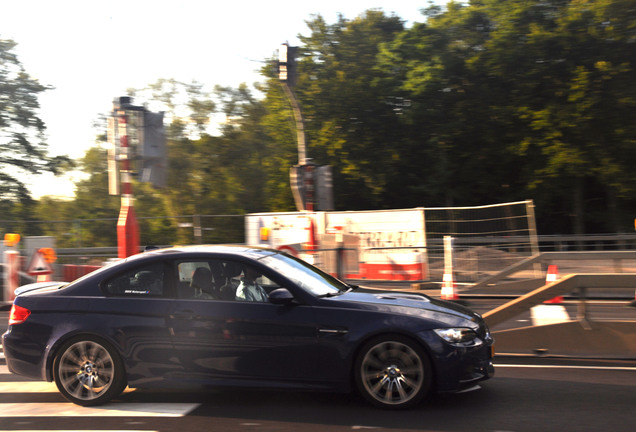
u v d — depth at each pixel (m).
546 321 9.59
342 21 35.09
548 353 7.32
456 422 5.10
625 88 28.75
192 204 34.56
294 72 15.70
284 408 5.59
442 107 33.50
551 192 32.03
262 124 35.12
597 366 6.89
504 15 31.08
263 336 5.64
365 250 13.32
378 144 34.16
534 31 29.61
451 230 14.87
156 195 34.72
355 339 5.50
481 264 14.01
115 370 5.84
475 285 13.75
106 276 6.10
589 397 5.75
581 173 29.25
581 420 5.08
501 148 31.75
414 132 33.59
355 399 5.80
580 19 29.34
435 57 32.09
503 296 13.43
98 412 5.64
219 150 34.53
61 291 6.12
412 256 14.25
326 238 15.60
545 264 13.75
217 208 34.53
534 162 31.20
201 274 5.95
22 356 6.00
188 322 5.76
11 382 6.86
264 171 35.44
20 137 35.25
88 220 17.78
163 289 5.94
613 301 12.05
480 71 31.78
